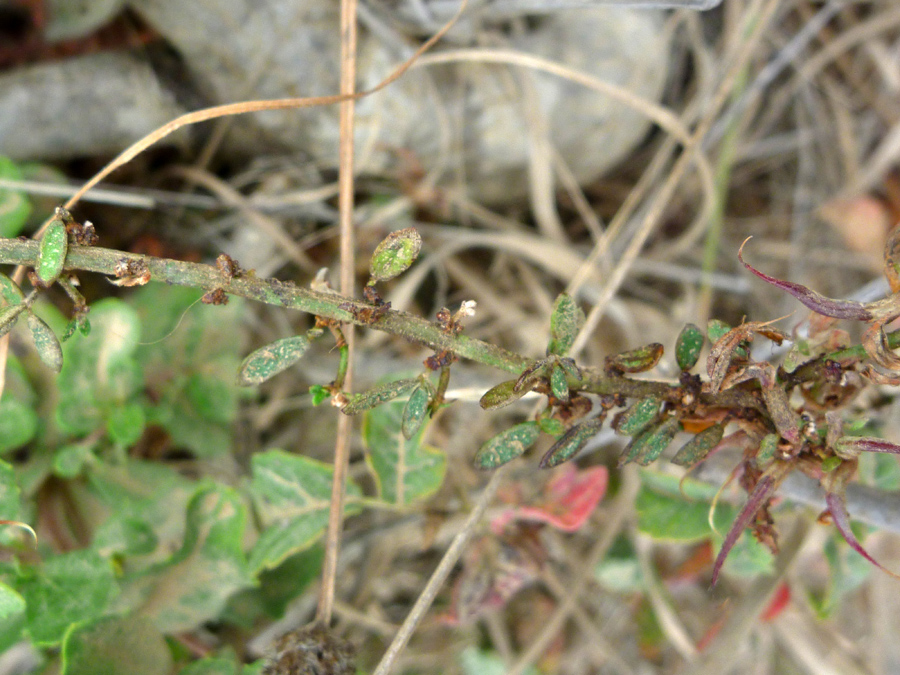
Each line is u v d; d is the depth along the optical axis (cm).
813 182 30
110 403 19
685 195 29
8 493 16
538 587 25
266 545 18
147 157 23
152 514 19
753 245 29
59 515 20
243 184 24
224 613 19
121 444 19
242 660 20
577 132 26
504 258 27
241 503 18
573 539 25
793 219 30
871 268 29
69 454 19
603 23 26
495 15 25
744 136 30
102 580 17
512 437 13
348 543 22
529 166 26
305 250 24
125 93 22
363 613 23
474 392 18
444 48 24
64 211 12
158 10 21
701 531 19
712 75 27
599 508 24
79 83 21
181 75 23
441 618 20
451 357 13
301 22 22
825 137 30
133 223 23
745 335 12
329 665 16
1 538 17
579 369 13
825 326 14
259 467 18
